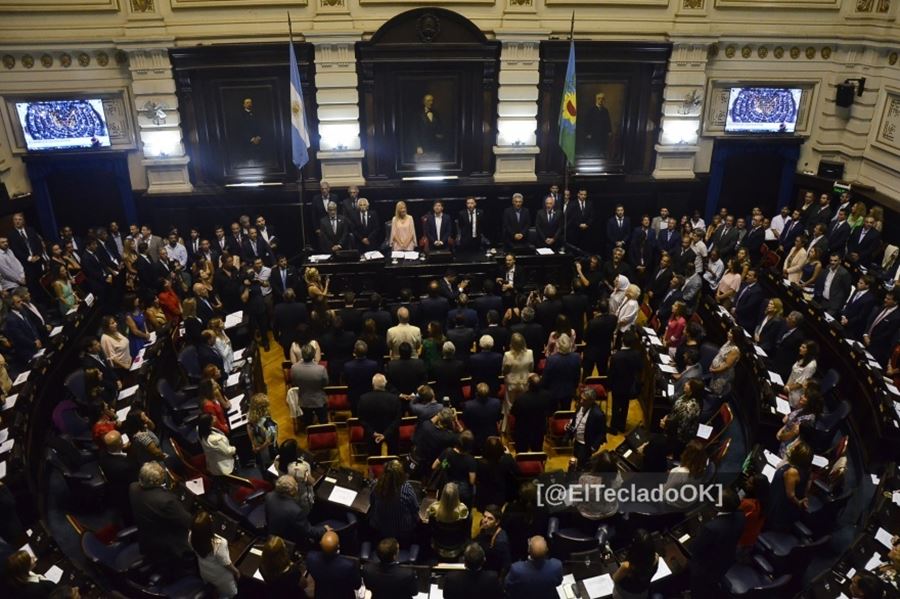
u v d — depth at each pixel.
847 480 9.47
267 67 14.72
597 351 10.68
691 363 9.78
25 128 14.48
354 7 14.68
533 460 8.26
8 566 6.01
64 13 13.95
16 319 11.38
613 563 6.73
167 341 11.23
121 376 11.02
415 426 8.62
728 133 16.53
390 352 10.48
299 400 9.70
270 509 6.77
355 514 7.55
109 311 13.76
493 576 5.86
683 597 6.58
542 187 16.05
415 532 7.36
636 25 15.40
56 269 13.28
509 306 12.70
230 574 6.53
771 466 8.37
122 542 7.48
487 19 15.05
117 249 14.41
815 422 8.83
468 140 15.80
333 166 15.57
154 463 6.81
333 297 13.45
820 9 15.50
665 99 15.81
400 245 14.22
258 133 15.27
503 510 7.04
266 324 13.01
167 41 14.11
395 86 15.14
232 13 14.47
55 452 9.02
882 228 14.84
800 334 10.61
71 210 15.59
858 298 11.74
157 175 15.20
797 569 7.20
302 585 6.45
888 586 6.09
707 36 15.20
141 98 14.54
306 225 15.88
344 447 10.14
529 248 13.70
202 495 8.34
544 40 14.95
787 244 15.05
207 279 12.74
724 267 13.80
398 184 15.69
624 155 16.28
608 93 15.73
